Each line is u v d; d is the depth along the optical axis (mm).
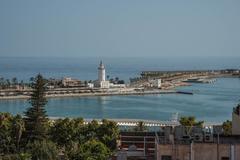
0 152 150750
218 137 74875
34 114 156125
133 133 119812
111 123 154500
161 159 71562
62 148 155250
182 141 73750
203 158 70688
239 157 69812
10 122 158750
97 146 125188
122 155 85938
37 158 130875
